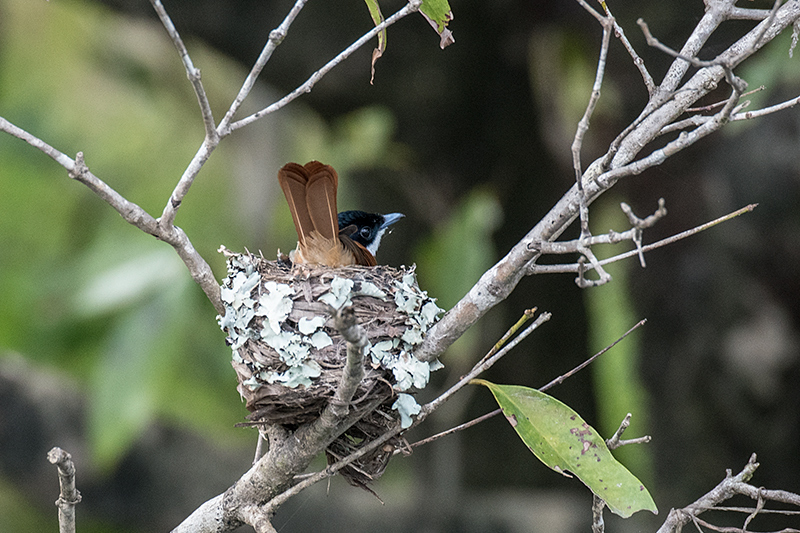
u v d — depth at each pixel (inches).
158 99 638.5
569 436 192.7
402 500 485.1
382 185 520.7
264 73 446.6
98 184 173.0
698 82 182.9
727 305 395.9
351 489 495.2
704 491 411.5
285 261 230.7
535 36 418.0
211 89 594.6
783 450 395.5
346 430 205.6
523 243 179.9
